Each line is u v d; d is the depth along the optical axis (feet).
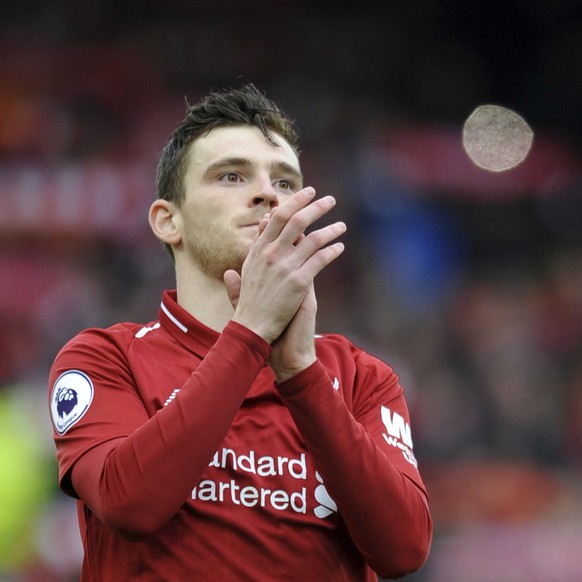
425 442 118.11
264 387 32.60
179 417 29.17
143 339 33.81
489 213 160.66
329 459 30.09
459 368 135.03
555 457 122.93
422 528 31.24
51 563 82.17
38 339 124.57
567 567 100.99
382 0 180.34
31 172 140.67
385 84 174.29
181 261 34.88
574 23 189.47
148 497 28.81
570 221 163.02
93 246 136.15
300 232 30.48
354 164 152.66
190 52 163.63
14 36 159.84
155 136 147.02
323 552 31.32
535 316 151.94
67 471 31.17
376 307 140.77
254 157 33.47
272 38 168.86
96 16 165.58
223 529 30.73
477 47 186.19
